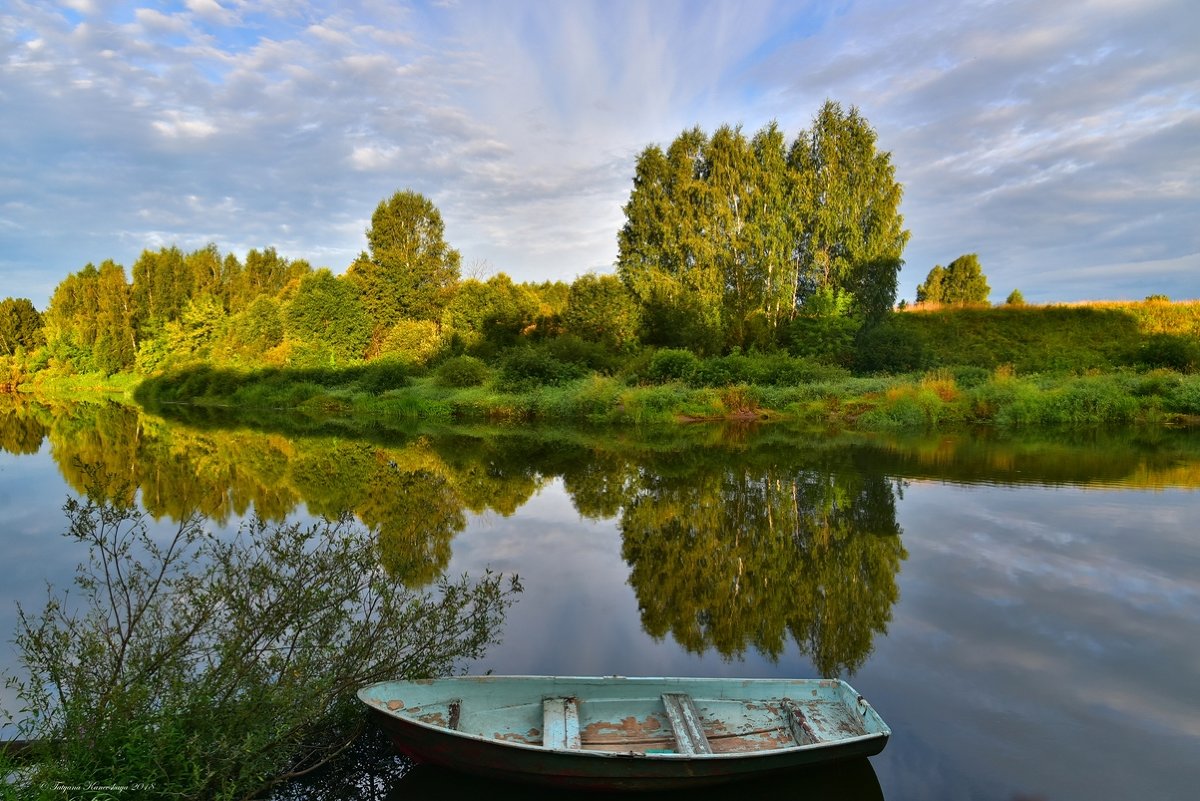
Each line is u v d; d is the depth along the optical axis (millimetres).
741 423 24297
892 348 31234
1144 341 30969
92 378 48250
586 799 3949
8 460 16969
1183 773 4270
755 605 7121
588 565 8406
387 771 4266
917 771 4281
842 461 15992
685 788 3965
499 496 12414
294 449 18922
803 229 36312
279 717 4094
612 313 33312
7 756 3848
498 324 35938
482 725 4270
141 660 4160
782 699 4484
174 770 3820
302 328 36938
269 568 4609
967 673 5621
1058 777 4227
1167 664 5770
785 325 34312
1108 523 10258
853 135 36062
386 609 4883
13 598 7043
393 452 18234
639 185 38375
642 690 4492
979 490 12570
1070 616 6801
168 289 48688
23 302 56344
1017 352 33469
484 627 5348
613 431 22766
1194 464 15141
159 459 17047
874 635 6367
